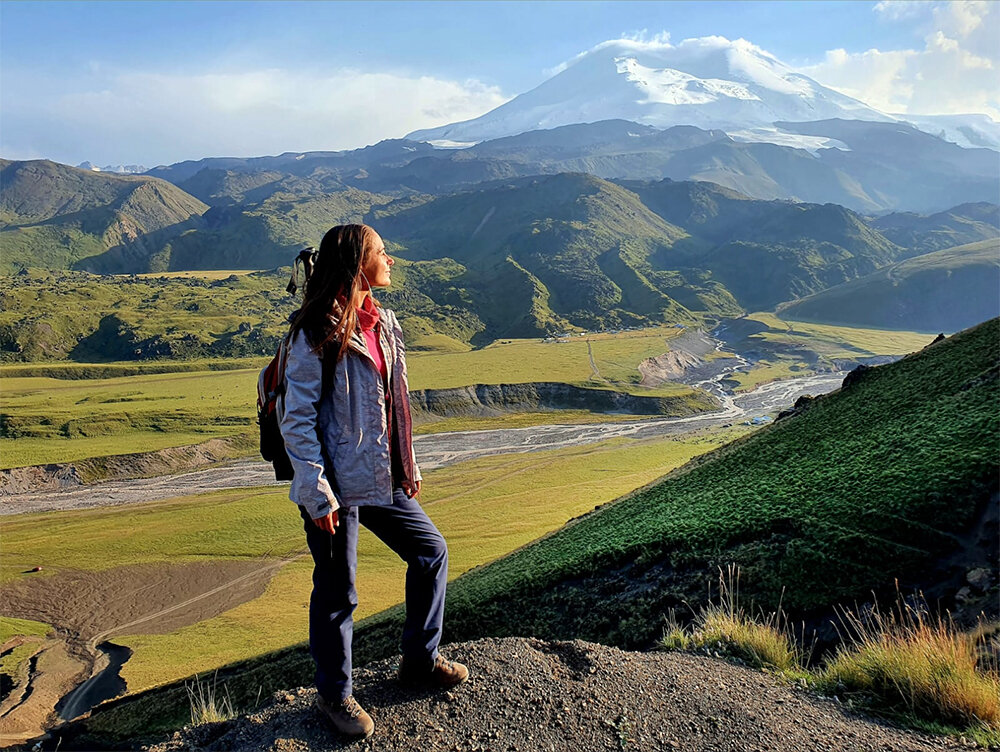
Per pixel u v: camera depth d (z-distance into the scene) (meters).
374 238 4.23
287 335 4.05
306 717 4.35
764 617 13.59
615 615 17.25
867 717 5.31
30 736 33.28
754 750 4.35
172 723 26.64
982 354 29.61
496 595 22.30
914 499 14.92
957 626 10.99
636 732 4.41
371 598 50.59
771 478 26.05
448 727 4.28
